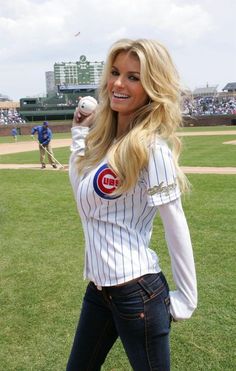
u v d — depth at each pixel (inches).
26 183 554.6
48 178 597.6
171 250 83.6
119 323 85.3
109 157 82.0
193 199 405.7
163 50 83.1
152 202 80.6
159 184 80.1
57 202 417.7
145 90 82.3
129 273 82.2
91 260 86.3
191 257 83.7
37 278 224.4
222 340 158.2
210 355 149.3
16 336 167.3
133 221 84.4
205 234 289.1
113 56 85.7
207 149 980.6
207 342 157.4
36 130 733.9
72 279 221.3
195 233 292.0
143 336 83.8
